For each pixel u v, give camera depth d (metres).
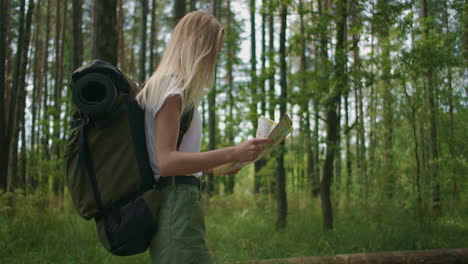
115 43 5.37
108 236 1.12
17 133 6.80
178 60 1.17
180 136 1.15
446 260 4.04
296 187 10.30
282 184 7.04
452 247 4.91
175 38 1.22
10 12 8.27
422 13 8.27
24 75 6.86
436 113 8.03
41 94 15.38
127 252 1.12
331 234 5.77
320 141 6.39
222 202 11.13
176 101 1.09
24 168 10.07
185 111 1.16
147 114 1.14
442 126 8.24
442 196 7.93
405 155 9.05
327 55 6.46
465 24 7.54
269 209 8.83
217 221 7.95
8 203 5.54
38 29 12.68
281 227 6.84
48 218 5.62
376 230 5.57
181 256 1.10
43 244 4.53
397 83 7.98
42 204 6.30
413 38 7.25
